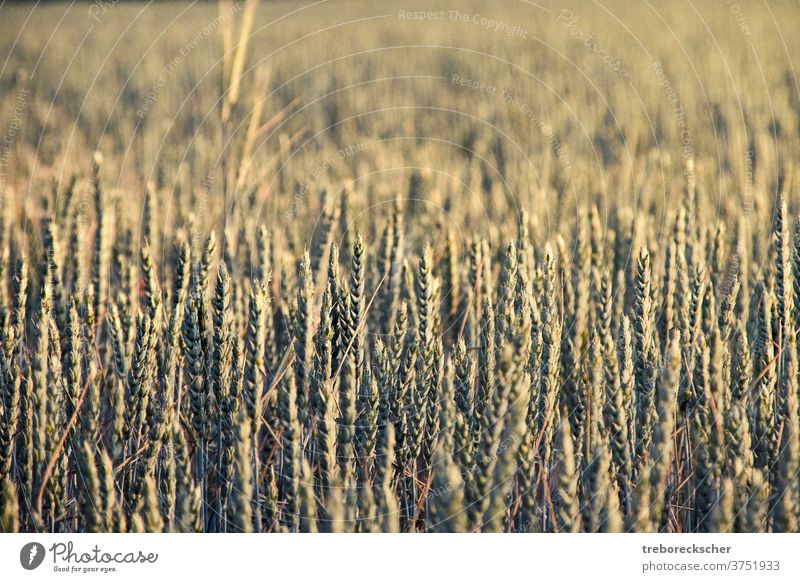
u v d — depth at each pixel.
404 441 3.06
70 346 3.03
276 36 20.75
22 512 3.05
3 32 20.00
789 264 3.05
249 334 2.70
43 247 4.17
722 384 2.84
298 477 2.61
